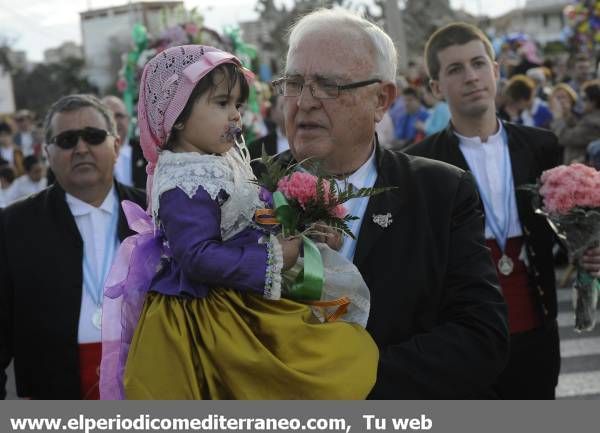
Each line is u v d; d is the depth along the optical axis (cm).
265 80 1970
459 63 459
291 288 248
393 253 284
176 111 253
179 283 248
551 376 437
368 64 285
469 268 288
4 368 370
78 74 5447
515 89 1055
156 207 252
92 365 365
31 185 1258
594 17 1947
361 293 256
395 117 1433
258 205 258
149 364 241
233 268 238
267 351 235
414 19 4028
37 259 373
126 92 835
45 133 397
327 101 283
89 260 383
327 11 299
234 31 837
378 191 249
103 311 272
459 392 271
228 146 258
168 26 832
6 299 370
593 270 415
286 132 297
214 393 240
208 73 253
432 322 287
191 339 243
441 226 289
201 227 242
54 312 367
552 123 1149
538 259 441
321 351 240
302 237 250
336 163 295
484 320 279
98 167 389
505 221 443
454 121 470
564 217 407
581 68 1650
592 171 414
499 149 461
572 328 788
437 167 302
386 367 263
